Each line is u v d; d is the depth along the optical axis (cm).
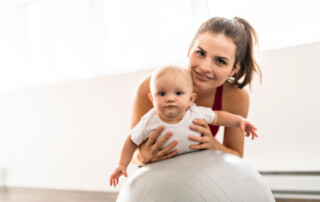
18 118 290
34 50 288
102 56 254
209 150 91
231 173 81
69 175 264
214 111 101
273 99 186
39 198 246
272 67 185
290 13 188
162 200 77
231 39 91
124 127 237
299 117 180
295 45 180
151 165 88
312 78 176
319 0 182
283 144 185
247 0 196
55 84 268
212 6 205
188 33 219
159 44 230
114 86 240
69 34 269
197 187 77
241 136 117
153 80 89
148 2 233
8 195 262
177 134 90
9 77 303
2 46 304
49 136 273
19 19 290
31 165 284
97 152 249
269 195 86
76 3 263
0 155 300
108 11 251
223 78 92
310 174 173
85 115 254
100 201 221
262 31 194
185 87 87
